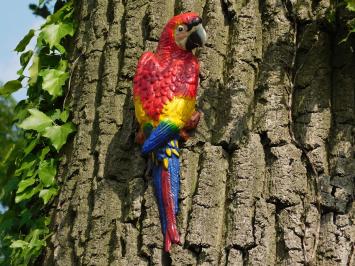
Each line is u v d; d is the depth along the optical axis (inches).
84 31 281.0
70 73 275.7
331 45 250.5
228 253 223.1
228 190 231.9
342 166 233.0
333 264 221.5
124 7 269.9
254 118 240.8
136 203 234.4
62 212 251.1
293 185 229.3
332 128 239.6
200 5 261.3
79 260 237.9
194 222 226.7
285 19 252.2
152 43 257.3
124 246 231.0
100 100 258.5
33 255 253.1
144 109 235.8
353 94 242.4
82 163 252.7
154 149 230.5
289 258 220.8
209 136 239.6
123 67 257.3
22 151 281.7
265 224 224.8
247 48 249.8
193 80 237.3
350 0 238.5
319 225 226.4
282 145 235.0
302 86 244.2
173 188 229.8
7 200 286.4
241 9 255.9
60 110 273.0
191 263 223.9
